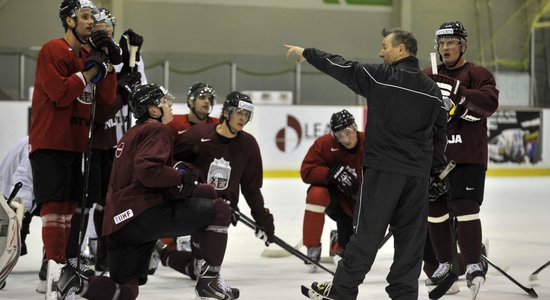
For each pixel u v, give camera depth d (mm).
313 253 17828
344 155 17969
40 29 48969
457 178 14945
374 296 15070
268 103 46875
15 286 15539
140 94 12695
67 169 14227
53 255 14047
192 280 16406
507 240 23172
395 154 12188
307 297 14523
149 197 12289
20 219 13008
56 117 14008
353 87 12398
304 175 18172
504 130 47312
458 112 14727
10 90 44812
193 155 15430
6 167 16266
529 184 42562
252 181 15789
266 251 20094
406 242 12508
